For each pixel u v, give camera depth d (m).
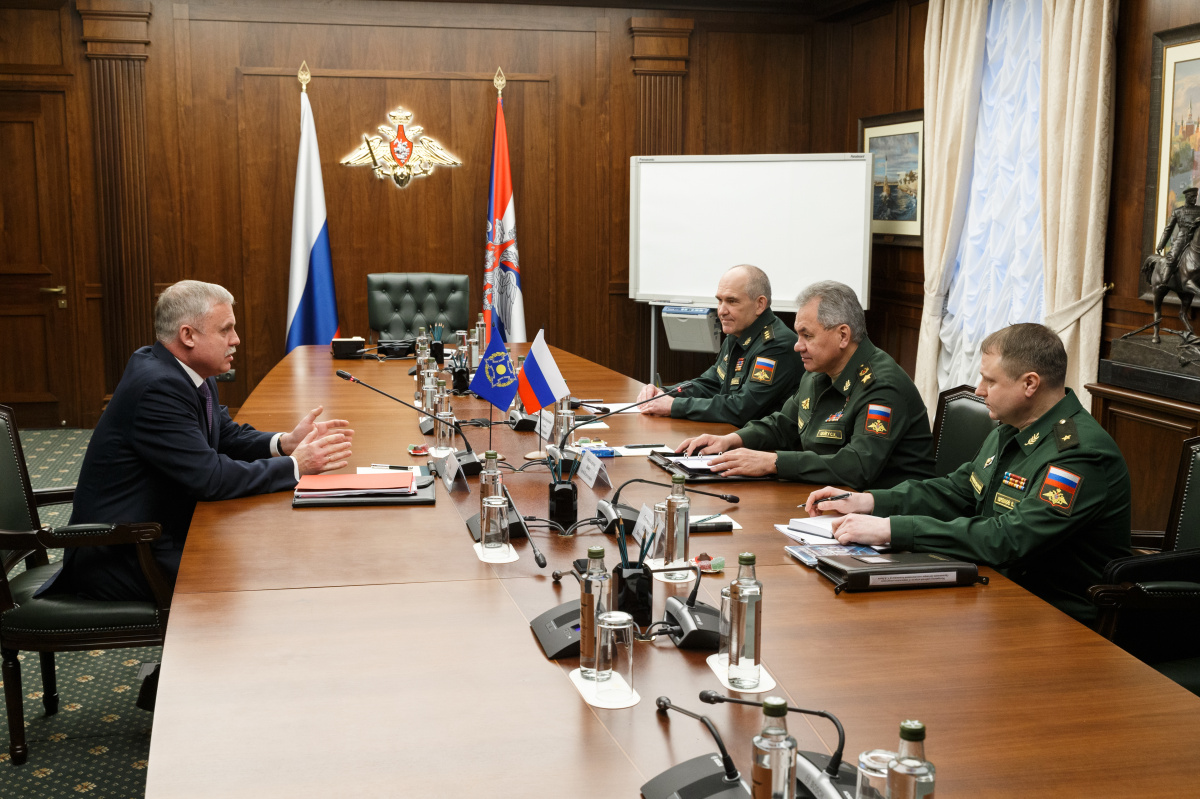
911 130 6.65
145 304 7.07
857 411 3.10
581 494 2.74
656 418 3.87
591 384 4.61
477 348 5.48
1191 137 4.40
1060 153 5.08
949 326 6.24
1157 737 1.43
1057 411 2.41
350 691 1.54
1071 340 5.04
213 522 2.46
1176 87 4.48
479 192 7.41
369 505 2.62
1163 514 4.43
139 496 2.71
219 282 7.17
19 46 6.77
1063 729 1.45
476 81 7.29
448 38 7.23
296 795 1.25
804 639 1.78
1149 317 4.70
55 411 7.13
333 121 7.17
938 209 6.18
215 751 1.36
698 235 7.10
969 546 2.23
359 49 7.14
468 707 1.49
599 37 7.39
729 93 7.56
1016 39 5.60
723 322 4.06
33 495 2.91
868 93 7.21
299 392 4.32
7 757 2.79
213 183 7.08
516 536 2.32
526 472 2.99
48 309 7.03
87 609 2.59
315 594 1.96
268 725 1.43
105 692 3.24
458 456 2.96
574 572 1.94
